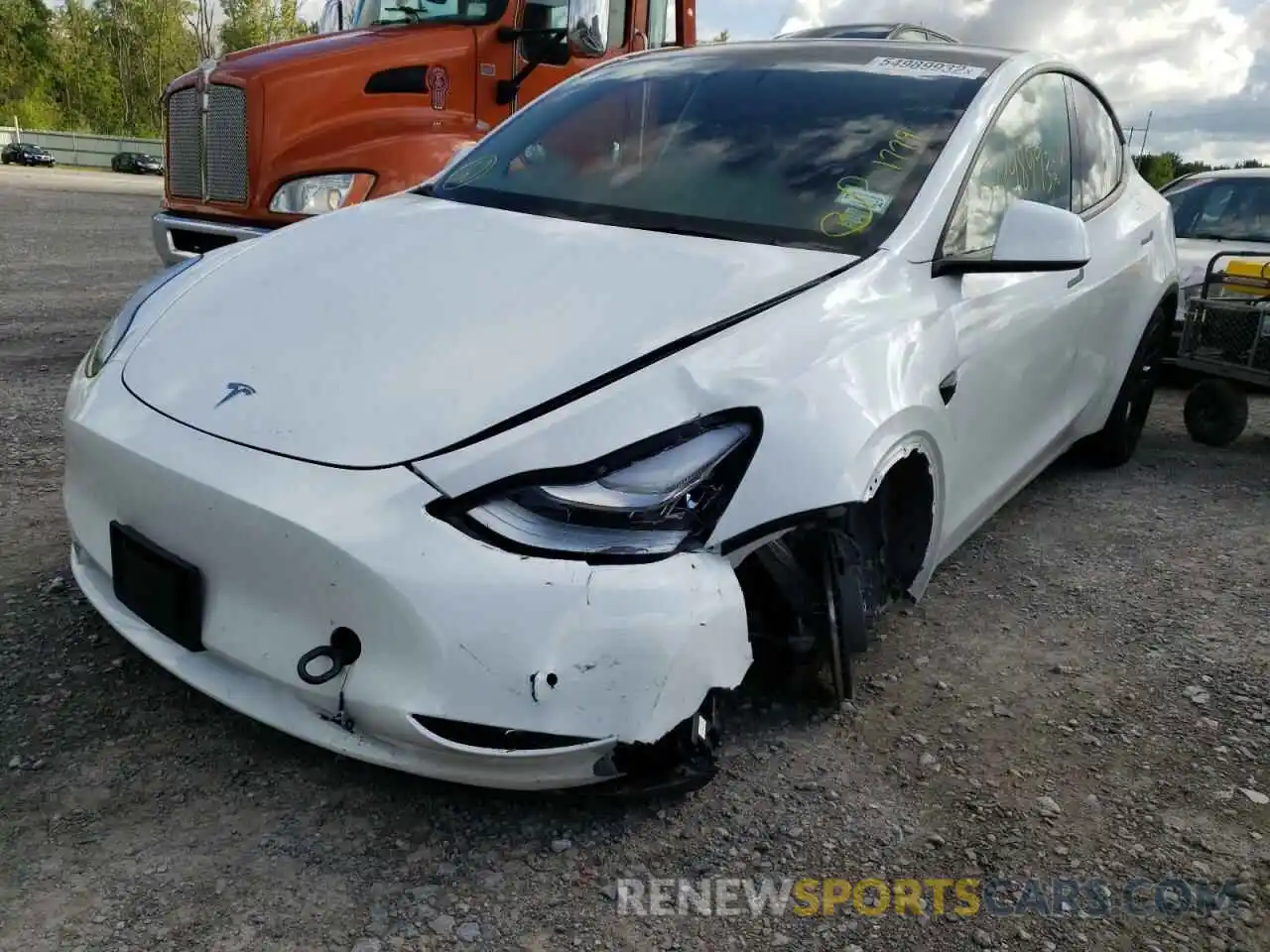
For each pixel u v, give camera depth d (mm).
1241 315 5305
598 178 3141
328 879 1998
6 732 2346
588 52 6336
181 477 2088
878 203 2852
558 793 2057
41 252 11578
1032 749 2580
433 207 3072
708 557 2078
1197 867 2188
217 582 2102
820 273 2549
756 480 2111
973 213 3037
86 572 2510
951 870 2139
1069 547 3955
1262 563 3889
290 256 2762
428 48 5871
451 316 2324
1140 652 3133
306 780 2264
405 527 1927
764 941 1927
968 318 2832
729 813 2256
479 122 6168
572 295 2377
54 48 67688
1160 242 4617
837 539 2342
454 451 1992
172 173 6160
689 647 1984
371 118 5699
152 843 2055
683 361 2162
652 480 2020
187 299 2643
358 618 1938
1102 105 4309
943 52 3533
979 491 3129
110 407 2342
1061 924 2010
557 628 1906
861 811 2295
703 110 3295
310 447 2045
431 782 2281
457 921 1919
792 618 2389
